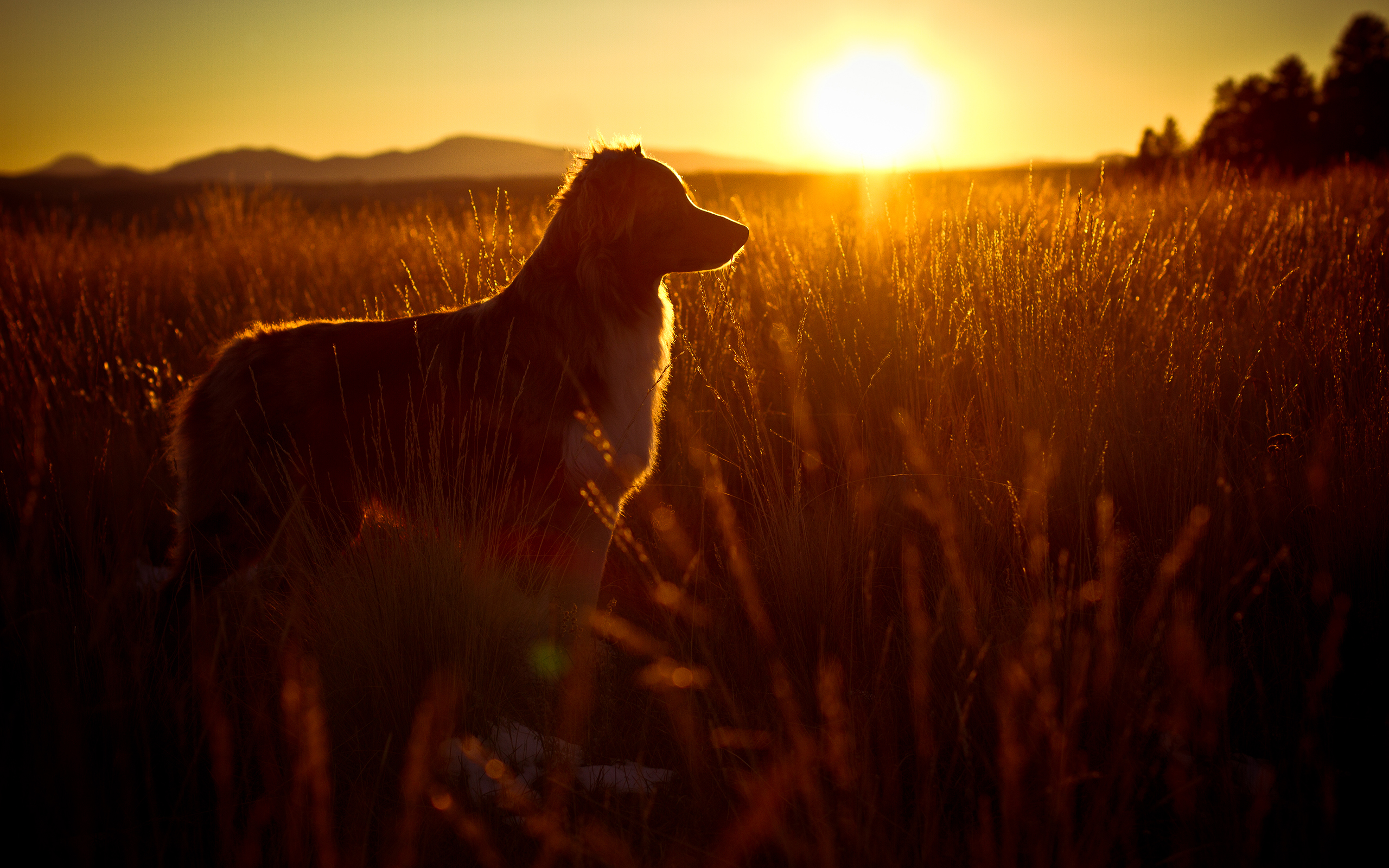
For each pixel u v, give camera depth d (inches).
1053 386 132.1
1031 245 159.2
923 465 119.7
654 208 110.3
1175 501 111.7
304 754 77.5
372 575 97.3
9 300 222.2
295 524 99.6
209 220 353.7
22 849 70.2
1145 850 74.2
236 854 72.4
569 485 108.1
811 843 72.9
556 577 110.7
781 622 107.7
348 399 106.7
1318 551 99.7
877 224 215.0
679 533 127.3
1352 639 94.7
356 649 92.2
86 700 84.8
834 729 70.7
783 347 148.6
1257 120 1408.7
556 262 109.5
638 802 80.0
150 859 76.0
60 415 154.6
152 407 164.4
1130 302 153.8
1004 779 66.8
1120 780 75.2
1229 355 143.9
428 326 112.2
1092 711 81.5
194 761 76.8
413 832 70.6
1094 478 118.2
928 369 151.6
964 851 73.1
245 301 241.0
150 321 223.8
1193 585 99.9
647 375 114.7
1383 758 79.4
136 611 94.9
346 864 72.2
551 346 107.0
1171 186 316.2
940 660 92.7
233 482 105.7
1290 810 73.8
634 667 108.2
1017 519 105.6
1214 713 77.9
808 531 115.0
